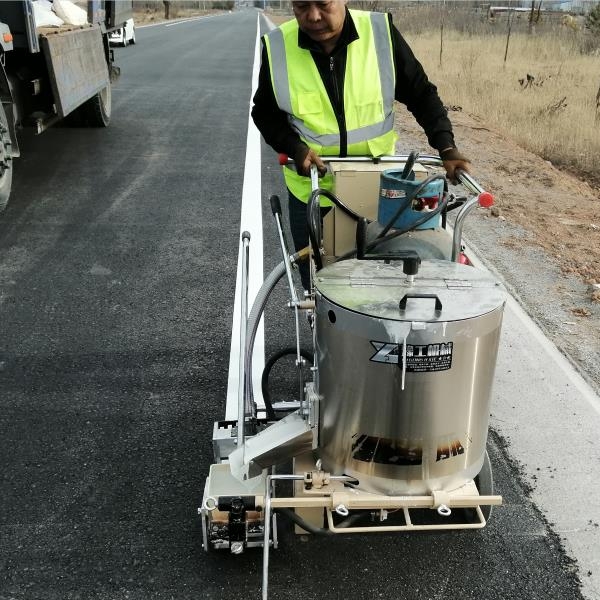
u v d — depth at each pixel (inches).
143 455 117.6
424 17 1036.5
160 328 160.9
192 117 417.4
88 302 173.6
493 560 95.3
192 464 115.5
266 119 117.0
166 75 603.8
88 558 95.7
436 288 81.5
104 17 343.0
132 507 105.5
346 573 93.3
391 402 78.5
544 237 216.1
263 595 82.0
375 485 83.9
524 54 712.4
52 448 119.0
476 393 81.0
